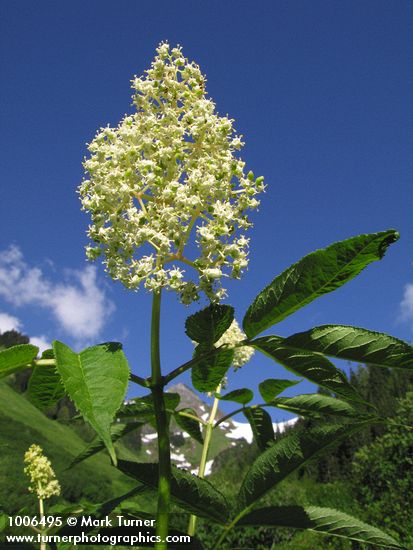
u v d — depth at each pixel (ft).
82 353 7.72
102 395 7.10
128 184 12.14
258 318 9.71
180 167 12.29
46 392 10.68
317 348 9.34
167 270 11.17
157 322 10.48
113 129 12.69
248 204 12.25
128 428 13.60
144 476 9.79
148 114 12.96
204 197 11.95
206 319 10.36
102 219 11.73
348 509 78.43
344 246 8.62
